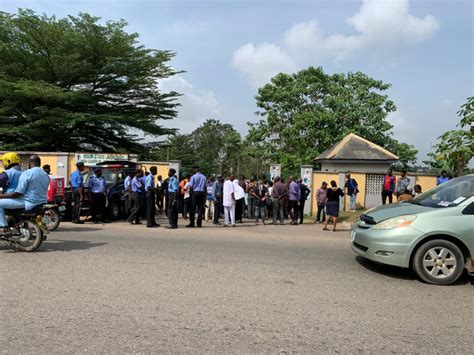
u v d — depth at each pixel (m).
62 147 30.52
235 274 6.49
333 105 35.19
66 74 28.28
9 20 28.27
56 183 12.24
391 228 6.46
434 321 4.70
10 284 5.64
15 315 4.51
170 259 7.45
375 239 6.52
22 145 27.53
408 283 6.32
